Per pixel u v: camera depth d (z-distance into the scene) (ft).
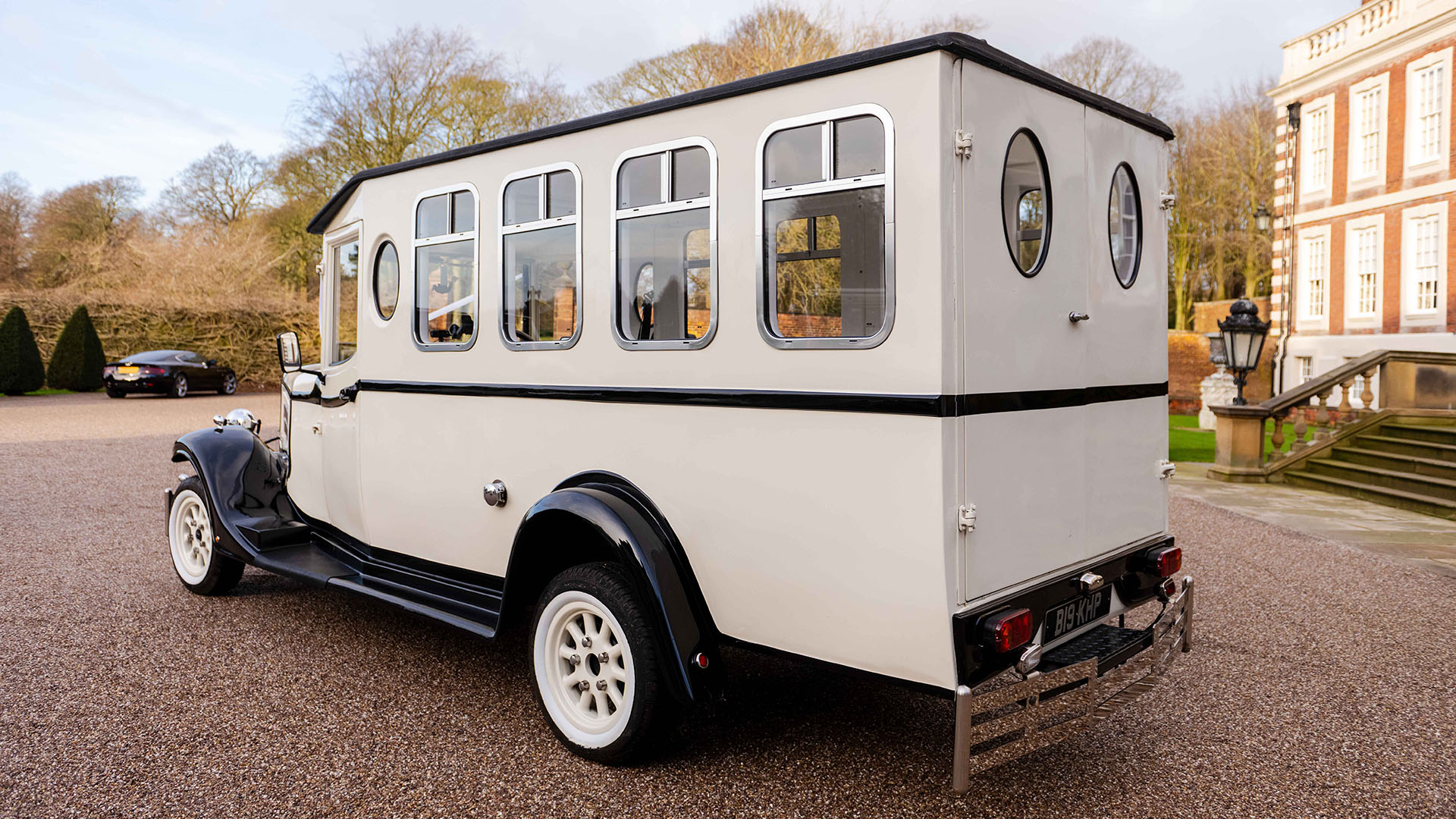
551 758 10.78
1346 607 18.25
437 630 15.78
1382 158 62.80
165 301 86.17
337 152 86.33
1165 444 12.31
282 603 17.31
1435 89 58.80
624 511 10.32
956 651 8.40
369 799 9.72
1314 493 33.65
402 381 14.06
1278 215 73.46
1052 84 9.78
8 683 13.03
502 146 12.32
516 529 12.39
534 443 12.05
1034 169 9.64
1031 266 9.59
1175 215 118.62
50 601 17.29
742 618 9.92
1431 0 58.70
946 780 10.32
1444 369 37.63
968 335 8.55
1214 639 16.20
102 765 10.46
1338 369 37.40
